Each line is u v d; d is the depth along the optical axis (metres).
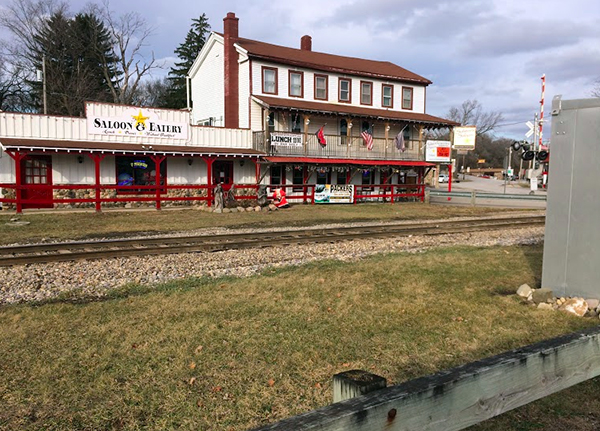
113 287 7.82
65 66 48.69
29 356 4.71
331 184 29.03
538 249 11.62
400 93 35.34
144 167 25.33
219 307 6.36
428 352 4.86
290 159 27.80
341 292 7.14
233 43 30.53
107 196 24.20
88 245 11.52
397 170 33.59
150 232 15.08
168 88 63.75
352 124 32.97
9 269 9.01
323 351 4.87
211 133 27.39
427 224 17.11
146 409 3.73
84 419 3.58
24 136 21.80
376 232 14.07
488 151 129.25
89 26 49.59
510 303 6.57
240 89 30.48
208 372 4.38
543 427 3.48
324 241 12.92
